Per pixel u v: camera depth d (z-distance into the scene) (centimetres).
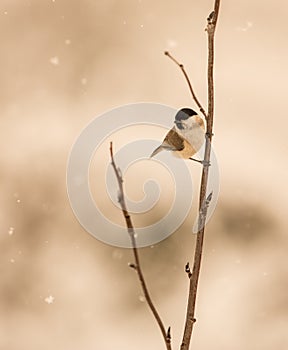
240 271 1355
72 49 2208
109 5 2391
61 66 2144
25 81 2084
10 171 1689
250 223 1458
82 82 2062
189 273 342
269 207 1499
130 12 2366
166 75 2075
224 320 1260
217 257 1386
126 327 1270
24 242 1480
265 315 1262
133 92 2006
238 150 1706
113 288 1352
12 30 2302
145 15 2342
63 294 1355
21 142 1809
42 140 1812
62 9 2391
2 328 1287
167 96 1983
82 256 1434
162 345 1218
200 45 2189
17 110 1956
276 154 1691
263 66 2069
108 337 1248
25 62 2173
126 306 1316
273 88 1989
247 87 1992
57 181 1650
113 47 2212
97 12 2367
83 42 2238
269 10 2328
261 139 1761
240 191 1538
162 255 1380
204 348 1205
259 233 1438
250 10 2325
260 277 1338
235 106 1912
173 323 1262
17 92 2042
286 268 1352
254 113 1881
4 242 1479
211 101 348
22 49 2230
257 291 1313
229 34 2223
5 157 1744
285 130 1808
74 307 1324
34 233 1502
